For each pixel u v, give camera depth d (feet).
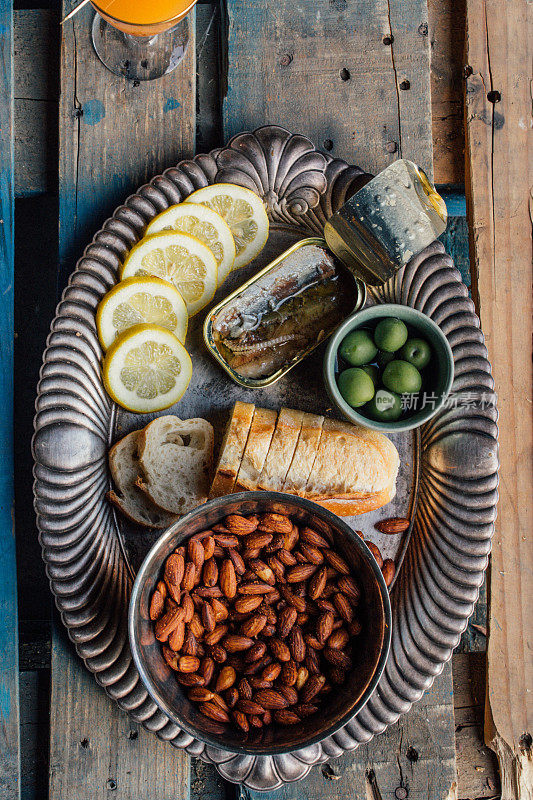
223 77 2.96
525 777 2.88
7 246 2.87
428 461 2.74
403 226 2.65
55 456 2.62
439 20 3.10
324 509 2.45
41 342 3.22
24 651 3.05
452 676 2.91
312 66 2.94
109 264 2.70
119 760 2.73
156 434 2.67
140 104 2.88
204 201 2.72
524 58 3.03
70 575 2.63
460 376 2.75
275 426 2.66
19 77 2.95
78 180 2.85
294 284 2.72
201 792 2.97
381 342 2.60
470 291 3.03
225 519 2.53
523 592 2.92
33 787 2.90
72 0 2.88
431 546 2.71
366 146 2.93
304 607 2.51
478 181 3.00
